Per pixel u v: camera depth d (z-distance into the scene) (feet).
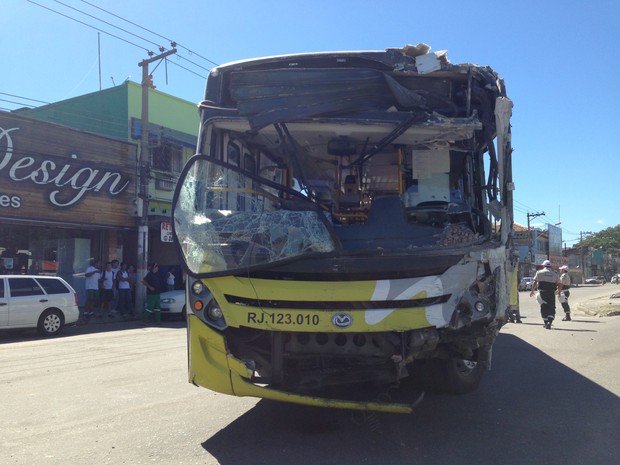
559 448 14.87
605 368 26.23
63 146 59.16
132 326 52.29
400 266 13.88
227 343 14.10
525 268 187.93
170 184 74.84
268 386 14.01
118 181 65.00
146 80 63.57
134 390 22.02
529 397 20.48
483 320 14.97
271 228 14.49
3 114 53.67
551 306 43.32
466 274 14.55
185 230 14.79
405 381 20.98
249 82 16.22
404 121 16.10
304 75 16.16
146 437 15.83
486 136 17.24
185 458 14.06
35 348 35.81
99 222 62.80
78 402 20.12
